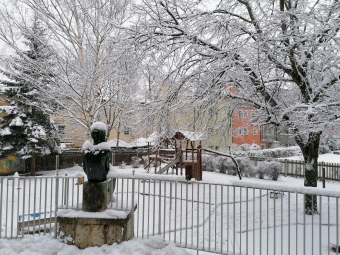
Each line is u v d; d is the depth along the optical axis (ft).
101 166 17.21
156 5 24.63
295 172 59.36
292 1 25.86
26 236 17.81
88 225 16.55
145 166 62.44
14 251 15.92
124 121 54.24
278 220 25.55
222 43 25.81
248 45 23.59
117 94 45.98
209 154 68.13
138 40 26.16
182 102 28.78
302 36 22.44
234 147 81.30
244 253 15.96
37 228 22.59
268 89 28.35
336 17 21.72
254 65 25.08
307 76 24.58
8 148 55.06
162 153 62.13
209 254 16.11
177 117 31.48
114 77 39.50
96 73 40.29
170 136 31.53
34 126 56.90
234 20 25.23
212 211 29.07
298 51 23.18
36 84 42.09
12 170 61.00
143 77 34.19
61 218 16.74
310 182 28.37
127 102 46.78
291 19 23.67
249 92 28.45
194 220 25.77
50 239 17.13
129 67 27.91
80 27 43.68
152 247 16.24
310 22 21.77
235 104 32.12
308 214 27.53
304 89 26.37
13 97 58.34
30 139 55.83
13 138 56.49
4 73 49.42
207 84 27.17
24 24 40.86
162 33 26.14
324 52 22.11
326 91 22.72
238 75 26.35
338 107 21.84
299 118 23.75
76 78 42.73
